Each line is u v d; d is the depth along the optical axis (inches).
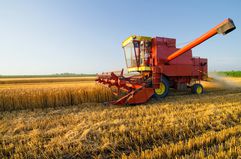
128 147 124.9
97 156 116.2
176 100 303.7
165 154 111.6
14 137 144.1
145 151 112.0
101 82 383.9
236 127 151.2
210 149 116.9
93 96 303.9
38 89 296.4
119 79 274.4
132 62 391.9
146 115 201.9
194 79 407.5
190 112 206.4
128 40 377.7
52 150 120.0
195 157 104.4
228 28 213.8
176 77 371.6
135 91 262.2
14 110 253.8
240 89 476.4
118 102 259.0
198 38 258.2
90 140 135.3
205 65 418.6
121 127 154.4
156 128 150.5
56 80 936.3
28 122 186.1
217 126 156.0
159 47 351.3
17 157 112.7
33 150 121.6
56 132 152.0
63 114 219.8
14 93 263.3
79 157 116.7
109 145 126.6
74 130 153.6
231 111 200.2
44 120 191.0
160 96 323.3
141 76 362.3
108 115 206.4
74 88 305.1
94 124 167.8
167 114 199.6
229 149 114.2
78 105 279.9
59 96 279.6
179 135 139.6
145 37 353.7
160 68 314.8
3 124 179.6
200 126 156.6
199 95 367.6
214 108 221.9
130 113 212.8
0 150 122.4
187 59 383.9
